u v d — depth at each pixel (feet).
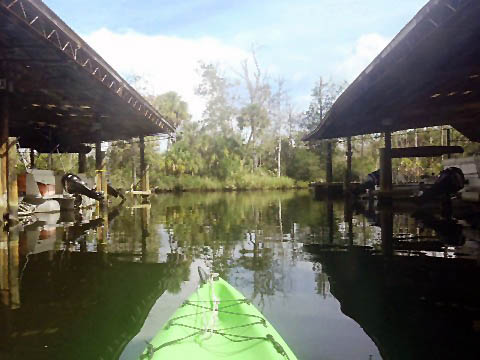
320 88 171.94
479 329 15.10
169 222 47.14
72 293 19.72
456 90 41.14
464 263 24.70
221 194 117.19
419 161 123.95
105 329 15.47
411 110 51.08
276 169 168.86
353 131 76.54
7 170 37.93
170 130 85.30
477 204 56.49
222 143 154.10
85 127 72.02
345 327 15.40
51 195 57.47
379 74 33.78
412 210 54.70
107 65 39.14
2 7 23.70
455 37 24.89
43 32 28.27
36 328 15.65
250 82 178.81
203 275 17.10
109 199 83.41
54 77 40.83
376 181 84.33
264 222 46.57
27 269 24.18
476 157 56.39
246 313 14.21
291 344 14.02
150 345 12.10
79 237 35.70
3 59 34.27
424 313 16.85
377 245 30.89
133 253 28.78
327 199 85.30
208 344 12.17
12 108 55.77
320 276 22.39
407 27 25.30
